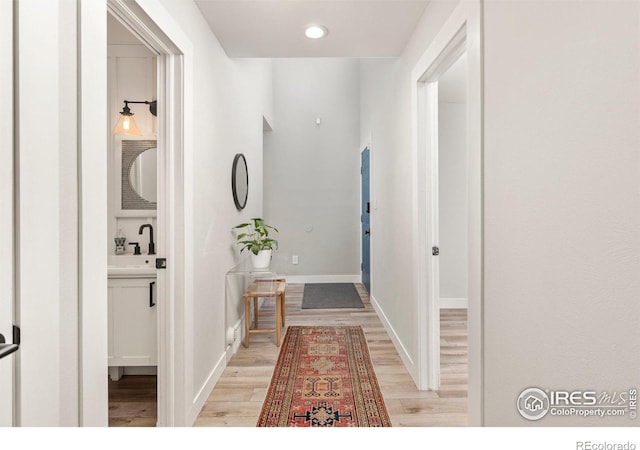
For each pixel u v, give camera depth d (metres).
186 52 1.87
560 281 0.95
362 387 2.35
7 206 0.79
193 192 1.99
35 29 0.84
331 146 5.89
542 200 1.02
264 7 2.12
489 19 1.33
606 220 0.80
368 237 5.03
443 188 4.27
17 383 0.81
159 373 1.84
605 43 0.80
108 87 2.62
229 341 2.78
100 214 1.11
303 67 5.88
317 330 3.53
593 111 0.83
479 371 1.41
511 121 1.19
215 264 2.46
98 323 1.09
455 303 4.30
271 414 2.02
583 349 0.87
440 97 4.01
